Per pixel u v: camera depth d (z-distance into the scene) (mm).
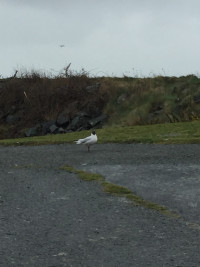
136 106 34812
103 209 10711
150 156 17203
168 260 7684
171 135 22578
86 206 10992
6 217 10273
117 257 7844
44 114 37969
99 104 36625
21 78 42844
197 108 32094
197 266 7434
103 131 26109
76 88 38750
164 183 12883
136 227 9398
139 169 14844
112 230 9234
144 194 11898
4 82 43844
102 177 13938
